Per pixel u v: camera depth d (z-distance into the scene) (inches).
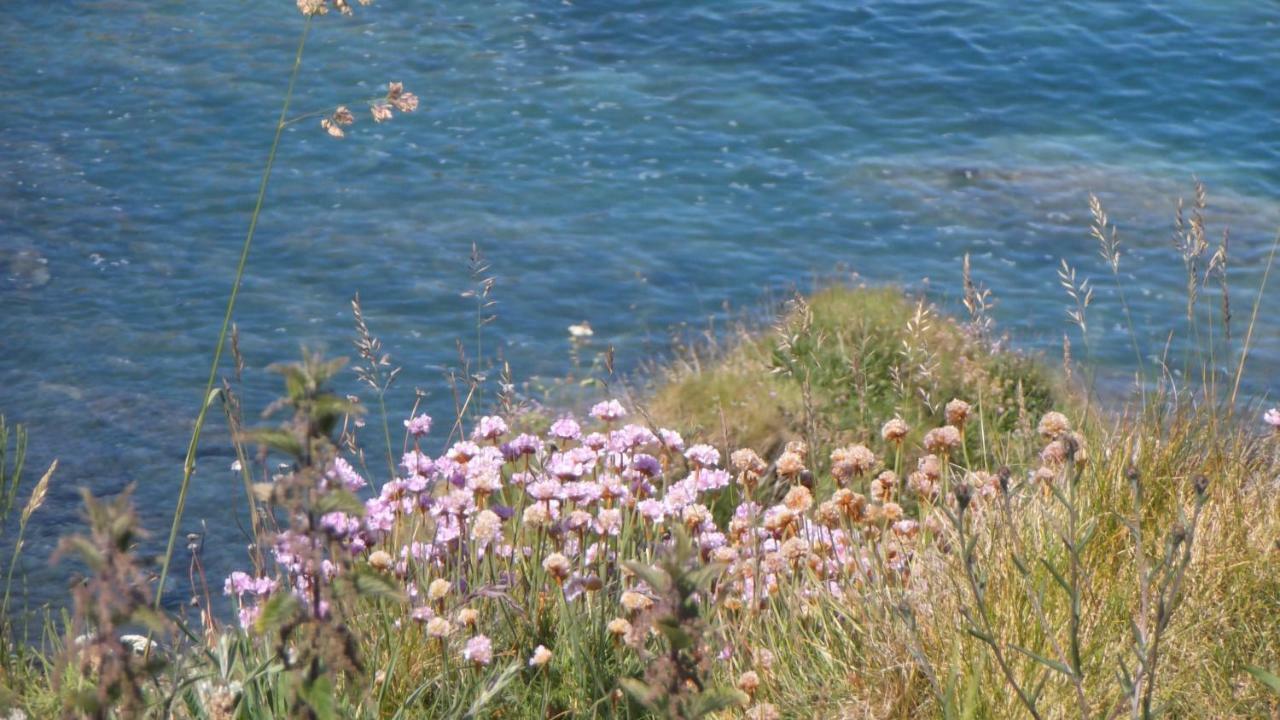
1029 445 221.9
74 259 684.7
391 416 536.7
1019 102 993.5
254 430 95.3
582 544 176.9
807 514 190.9
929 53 1087.0
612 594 173.2
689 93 986.1
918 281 716.7
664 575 99.7
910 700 149.9
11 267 668.1
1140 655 117.3
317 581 98.3
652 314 666.8
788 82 1016.9
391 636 160.4
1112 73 1051.3
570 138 898.1
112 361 577.3
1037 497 183.2
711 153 886.4
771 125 936.9
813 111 964.6
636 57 1051.9
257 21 1086.4
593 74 1013.2
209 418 524.4
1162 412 208.2
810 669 164.9
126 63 982.4
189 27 1067.3
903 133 932.6
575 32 1096.8
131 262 687.7
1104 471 188.2
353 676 113.4
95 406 530.6
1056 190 840.3
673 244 756.0
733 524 187.0
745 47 1083.3
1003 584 158.4
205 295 657.6
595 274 711.7
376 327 636.1
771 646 163.5
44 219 729.0
